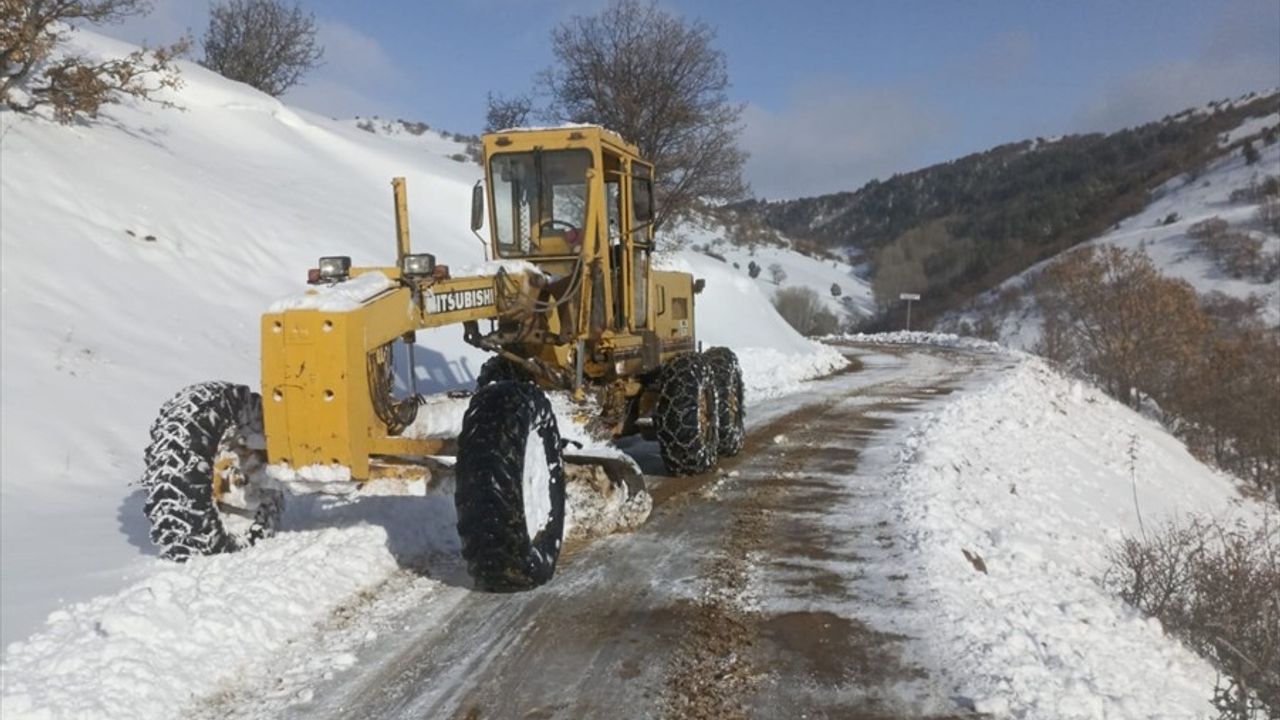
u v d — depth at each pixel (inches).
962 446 441.7
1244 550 397.7
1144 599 296.2
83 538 242.7
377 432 204.4
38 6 514.0
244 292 492.4
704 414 358.6
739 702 169.3
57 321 377.4
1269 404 1096.8
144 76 729.6
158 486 209.0
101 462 307.3
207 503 212.5
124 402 345.4
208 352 414.0
